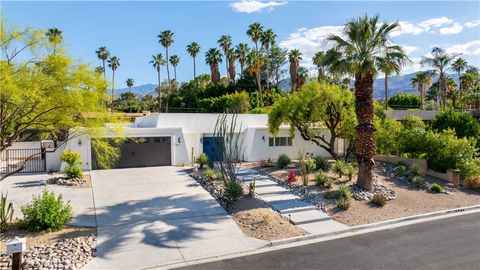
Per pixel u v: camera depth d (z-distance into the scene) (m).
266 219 13.49
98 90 12.50
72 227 12.47
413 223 14.23
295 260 10.34
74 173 19.95
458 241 11.96
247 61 63.97
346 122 23.22
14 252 8.43
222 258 10.48
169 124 26.86
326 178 18.28
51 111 11.82
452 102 66.00
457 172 20.33
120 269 9.62
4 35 11.03
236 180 17.80
